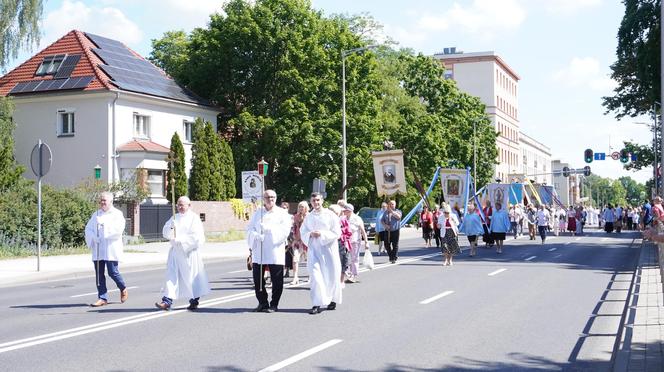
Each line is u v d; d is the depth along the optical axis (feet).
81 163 131.85
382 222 77.36
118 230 42.93
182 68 165.78
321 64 156.15
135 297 47.01
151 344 29.71
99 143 130.31
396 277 60.18
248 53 160.04
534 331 33.53
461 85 349.00
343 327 34.32
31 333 32.55
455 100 208.95
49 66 138.82
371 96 158.10
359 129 153.17
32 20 120.06
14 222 86.79
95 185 108.88
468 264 74.74
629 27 125.18
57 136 133.80
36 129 135.64
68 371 24.63
